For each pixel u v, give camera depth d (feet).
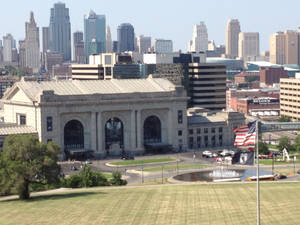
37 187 654.94
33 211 522.88
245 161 437.58
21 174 573.33
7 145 599.98
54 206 539.70
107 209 520.01
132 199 561.84
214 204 530.68
